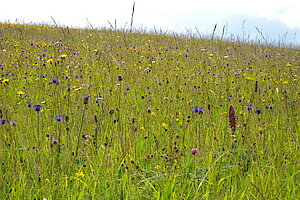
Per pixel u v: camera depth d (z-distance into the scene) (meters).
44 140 3.85
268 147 4.09
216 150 3.94
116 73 7.55
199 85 7.10
